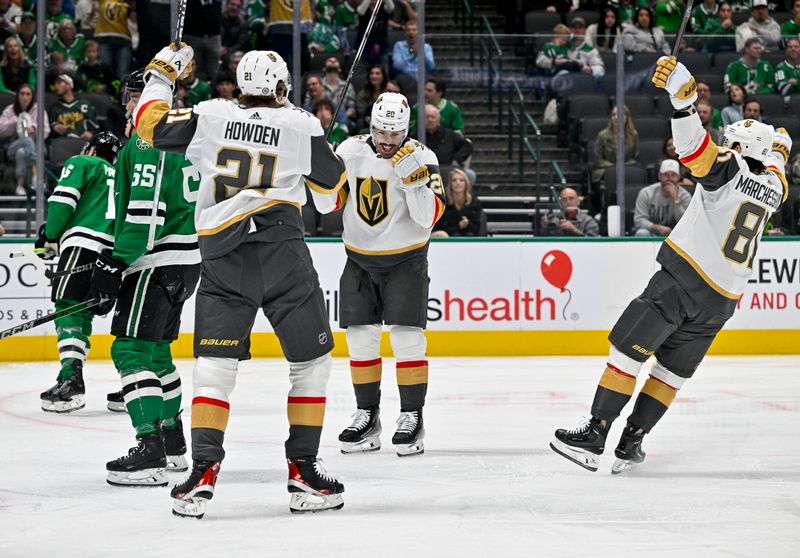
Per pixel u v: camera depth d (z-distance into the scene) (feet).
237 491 31.76
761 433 44.06
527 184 87.10
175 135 28.32
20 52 81.87
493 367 73.26
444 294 82.28
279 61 28.86
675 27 99.14
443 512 28.63
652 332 34.94
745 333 84.48
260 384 62.13
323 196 30.22
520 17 104.68
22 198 80.74
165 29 86.53
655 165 85.97
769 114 91.56
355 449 40.04
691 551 24.14
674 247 35.50
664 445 40.98
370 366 40.60
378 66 87.51
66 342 50.19
